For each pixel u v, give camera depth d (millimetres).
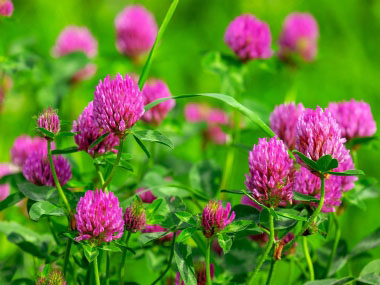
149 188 737
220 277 726
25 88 1102
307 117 639
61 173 693
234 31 908
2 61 924
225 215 632
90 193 627
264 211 654
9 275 768
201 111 1170
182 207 703
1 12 895
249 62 926
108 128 637
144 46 1116
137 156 956
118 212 628
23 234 750
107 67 1230
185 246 657
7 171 909
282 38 1154
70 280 735
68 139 926
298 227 719
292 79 1181
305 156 619
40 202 654
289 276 743
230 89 906
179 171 935
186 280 645
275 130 727
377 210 1179
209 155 1126
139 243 721
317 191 673
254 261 749
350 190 753
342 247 773
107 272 691
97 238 626
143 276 951
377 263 689
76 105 1203
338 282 672
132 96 637
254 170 637
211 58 914
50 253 729
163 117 883
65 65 1081
